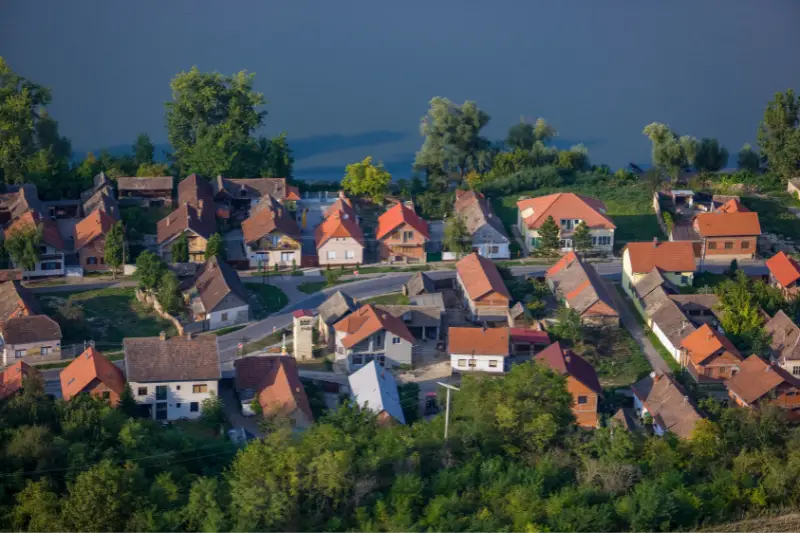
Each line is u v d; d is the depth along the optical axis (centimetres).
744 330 9450
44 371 8844
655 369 9156
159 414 8125
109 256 10781
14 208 11600
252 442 6862
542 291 10444
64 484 6681
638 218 12744
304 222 12406
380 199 13238
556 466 6981
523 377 7581
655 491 6550
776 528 6512
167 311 9888
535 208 12056
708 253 11462
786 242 11988
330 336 9394
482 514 6334
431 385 8819
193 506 6259
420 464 6906
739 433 7556
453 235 11494
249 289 10719
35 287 10562
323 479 6431
